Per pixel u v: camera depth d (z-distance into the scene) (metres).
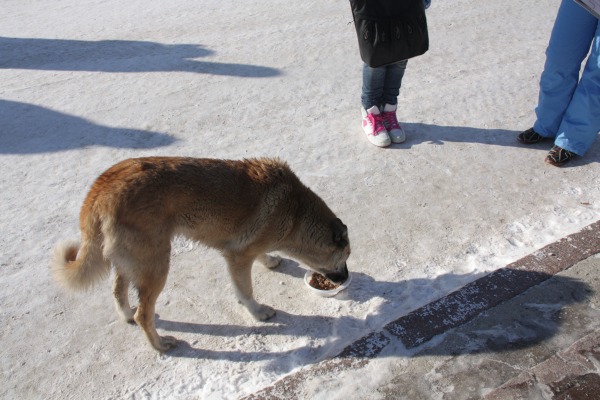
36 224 3.98
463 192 4.32
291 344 3.09
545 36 7.09
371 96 4.79
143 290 2.85
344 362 2.94
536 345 2.99
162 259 2.85
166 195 2.79
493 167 4.61
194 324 3.24
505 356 2.94
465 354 2.96
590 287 3.35
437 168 4.61
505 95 5.71
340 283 3.39
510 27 7.38
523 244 3.76
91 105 5.50
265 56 6.60
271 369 2.94
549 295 3.31
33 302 3.36
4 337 3.13
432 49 6.76
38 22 7.68
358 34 4.19
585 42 4.22
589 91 4.25
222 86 5.91
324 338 3.12
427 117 5.37
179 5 8.29
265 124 5.25
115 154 4.76
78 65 6.35
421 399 2.73
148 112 5.41
